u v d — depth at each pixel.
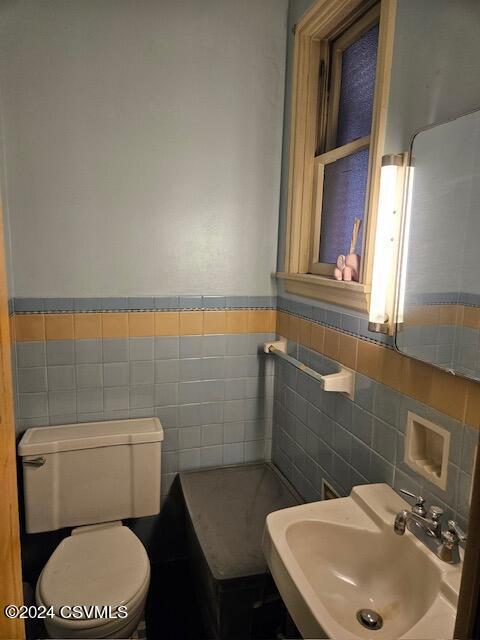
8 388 0.54
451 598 0.88
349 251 1.64
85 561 1.52
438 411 1.08
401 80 1.20
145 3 1.70
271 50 1.87
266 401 2.12
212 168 1.88
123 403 1.92
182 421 2.01
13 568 0.55
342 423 1.53
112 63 1.70
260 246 2.00
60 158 1.70
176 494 2.04
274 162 1.96
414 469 1.17
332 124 1.78
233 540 1.56
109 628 1.33
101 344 1.85
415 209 1.14
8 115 1.63
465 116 1.00
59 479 1.70
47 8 1.61
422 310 1.12
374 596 1.10
